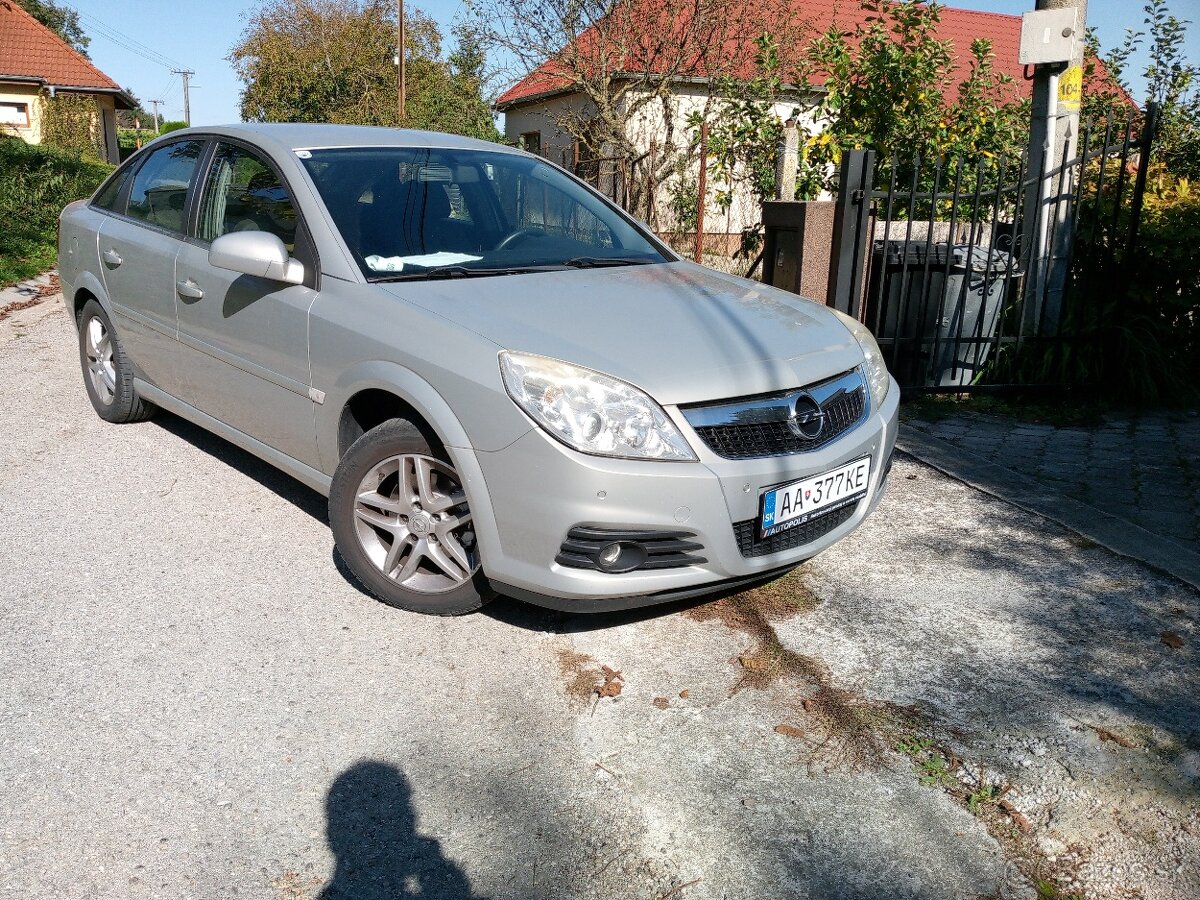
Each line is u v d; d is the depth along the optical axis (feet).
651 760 8.88
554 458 9.18
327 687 9.84
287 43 129.29
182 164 14.89
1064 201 20.27
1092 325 20.65
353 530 11.14
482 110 73.61
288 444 12.40
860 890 7.47
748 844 7.89
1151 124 19.70
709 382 9.63
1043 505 14.69
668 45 43.04
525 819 8.12
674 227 36.96
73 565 12.19
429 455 10.38
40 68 104.53
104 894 7.20
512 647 10.64
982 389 20.34
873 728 9.38
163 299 14.40
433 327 10.23
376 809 8.18
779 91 31.37
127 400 16.72
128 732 9.05
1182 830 8.12
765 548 10.15
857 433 10.83
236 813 8.08
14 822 7.87
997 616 11.50
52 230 39.73
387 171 12.92
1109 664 10.53
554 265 12.50
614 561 9.48
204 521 13.57
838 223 19.07
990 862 7.77
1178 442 18.03
